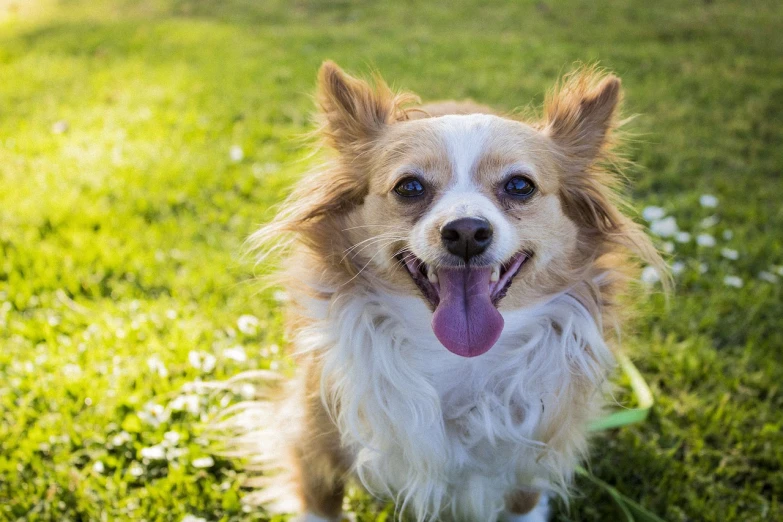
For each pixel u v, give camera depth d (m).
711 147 0.99
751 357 0.65
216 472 0.57
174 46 1.39
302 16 1.65
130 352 0.64
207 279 0.71
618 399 0.63
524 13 1.63
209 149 0.95
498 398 0.51
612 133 0.53
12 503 0.54
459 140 0.49
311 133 0.53
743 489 0.57
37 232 0.76
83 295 0.70
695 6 1.65
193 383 0.61
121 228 0.78
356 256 0.50
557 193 0.50
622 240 0.51
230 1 1.77
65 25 1.56
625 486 0.57
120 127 1.02
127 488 0.55
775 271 0.74
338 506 0.55
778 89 1.17
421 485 0.51
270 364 0.63
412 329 0.50
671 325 0.68
